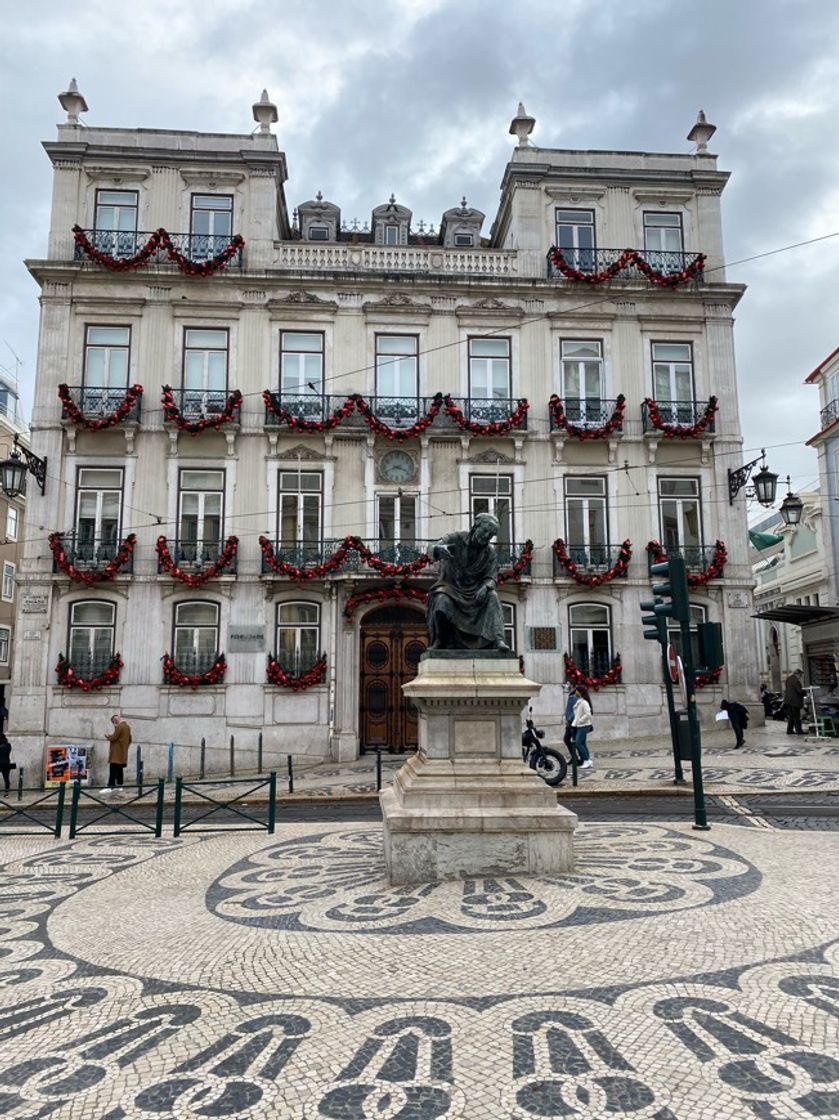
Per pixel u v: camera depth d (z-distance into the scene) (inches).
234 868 297.7
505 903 226.5
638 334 877.2
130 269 829.2
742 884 240.5
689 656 356.8
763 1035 142.5
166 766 761.0
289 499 827.4
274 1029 153.1
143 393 819.4
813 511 1326.3
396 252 877.8
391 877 255.1
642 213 905.5
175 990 175.9
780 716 1228.5
